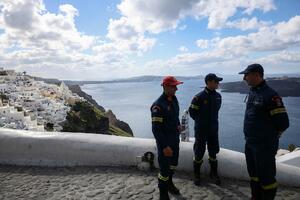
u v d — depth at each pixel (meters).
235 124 128.75
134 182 4.84
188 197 4.29
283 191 4.50
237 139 97.88
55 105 93.56
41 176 5.24
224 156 5.01
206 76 4.70
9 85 116.00
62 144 5.73
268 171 3.62
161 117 4.17
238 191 4.45
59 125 77.56
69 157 5.70
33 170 5.53
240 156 5.01
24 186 4.86
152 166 5.31
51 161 5.74
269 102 3.50
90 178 5.06
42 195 4.51
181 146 5.32
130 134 100.69
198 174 4.74
